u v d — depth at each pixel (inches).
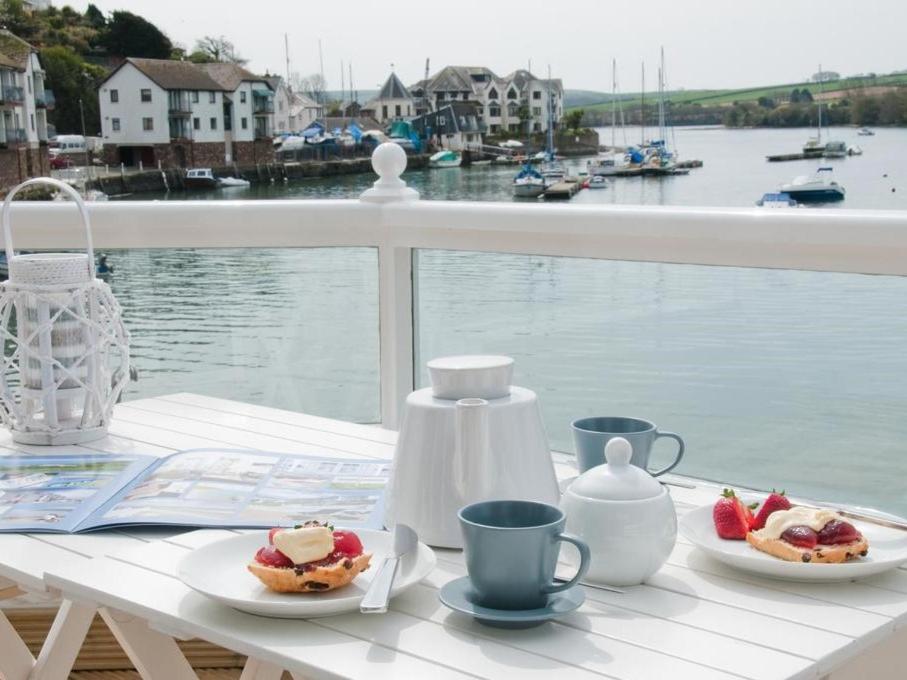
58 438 60.4
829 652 32.1
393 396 86.5
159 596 37.0
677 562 40.9
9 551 42.4
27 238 85.7
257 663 49.3
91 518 46.0
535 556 34.1
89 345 60.8
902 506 65.0
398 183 84.9
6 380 60.6
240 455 57.2
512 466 43.3
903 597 37.0
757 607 36.0
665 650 32.2
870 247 63.2
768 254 67.3
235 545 40.7
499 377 44.8
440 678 30.3
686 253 70.4
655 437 47.5
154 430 63.7
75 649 55.4
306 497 49.3
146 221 84.0
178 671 51.3
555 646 32.6
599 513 37.8
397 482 44.3
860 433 65.9
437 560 41.4
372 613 35.5
